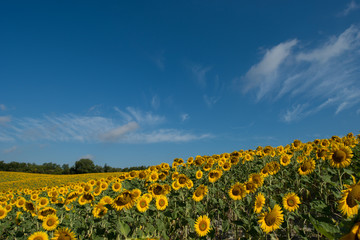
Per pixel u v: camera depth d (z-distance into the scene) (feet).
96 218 21.02
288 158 28.76
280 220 13.11
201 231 16.35
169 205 22.44
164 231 17.93
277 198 18.97
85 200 23.84
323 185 22.06
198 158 39.50
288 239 14.92
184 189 26.58
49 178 146.00
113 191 27.02
